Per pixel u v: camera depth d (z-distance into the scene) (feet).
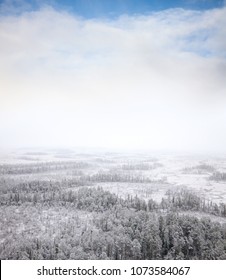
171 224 364.17
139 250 309.63
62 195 575.38
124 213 432.25
